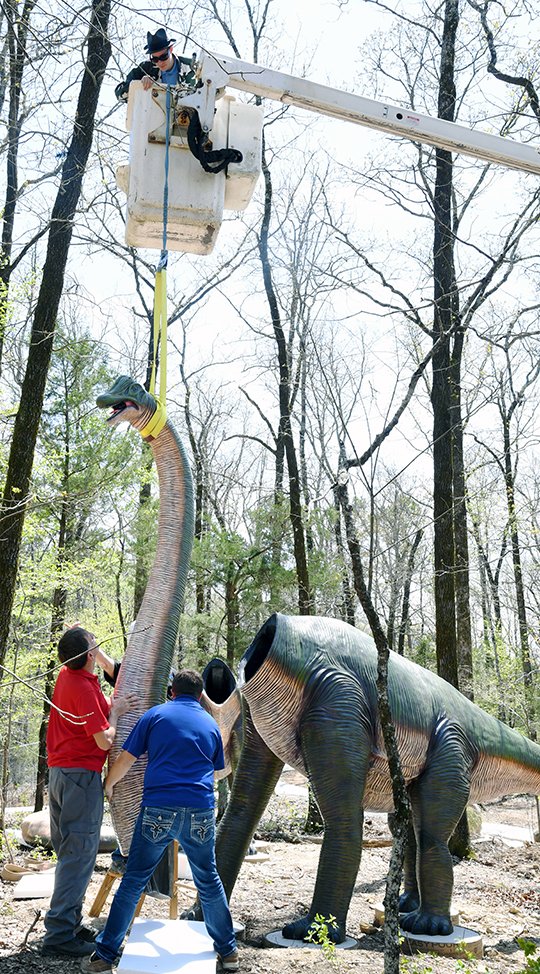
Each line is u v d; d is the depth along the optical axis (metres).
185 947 4.74
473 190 13.64
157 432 6.14
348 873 6.18
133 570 18.05
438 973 5.52
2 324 11.88
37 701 16.55
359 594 4.77
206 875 4.97
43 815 8.81
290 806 15.31
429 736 7.00
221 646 17.86
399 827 4.54
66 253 10.18
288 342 16.09
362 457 5.70
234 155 5.34
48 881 6.88
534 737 15.52
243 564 16.03
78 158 9.88
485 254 12.78
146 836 4.86
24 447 9.78
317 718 6.42
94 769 5.40
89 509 14.43
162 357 5.96
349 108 6.36
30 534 14.73
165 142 5.30
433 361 12.34
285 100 6.23
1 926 5.70
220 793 10.17
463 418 14.18
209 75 5.32
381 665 4.73
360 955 5.74
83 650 5.53
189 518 6.25
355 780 6.32
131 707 5.84
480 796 7.52
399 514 14.93
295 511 15.36
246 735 7.01
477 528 22.17
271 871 9.12
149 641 6.02
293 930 6.15
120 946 5.14
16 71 8.00
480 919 7.48
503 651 21.56
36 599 16.64
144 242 5.62
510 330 14.13
